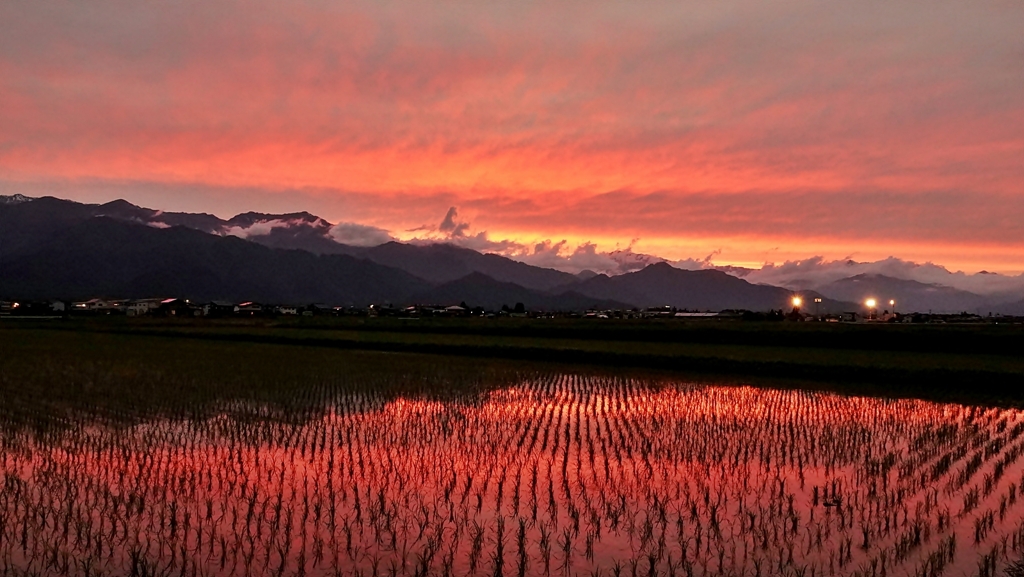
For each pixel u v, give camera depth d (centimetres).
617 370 2967
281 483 1123
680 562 846
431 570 812
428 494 1082
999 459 1364
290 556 841
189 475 1166
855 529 959
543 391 2250
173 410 1794
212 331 5319
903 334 3550
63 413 1736
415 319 7094
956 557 874
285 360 3219
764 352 3294
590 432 1565
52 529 913
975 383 2448
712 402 2036
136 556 787
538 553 866
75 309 10712
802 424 1692
